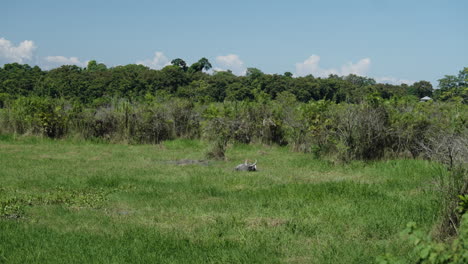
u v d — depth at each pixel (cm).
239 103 2398
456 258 446
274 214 896
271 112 2259
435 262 457
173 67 5425
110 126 2288
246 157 1791
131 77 4575
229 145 2112
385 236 762
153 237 743
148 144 2228
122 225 816
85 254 670
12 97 3188
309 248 703
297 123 2034
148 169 1441
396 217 848
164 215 893
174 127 2361
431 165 1416
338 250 684
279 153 1941
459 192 712
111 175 1304
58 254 670
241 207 954
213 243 722
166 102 2491
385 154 1678
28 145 2020
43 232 770
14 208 909
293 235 761
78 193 1070
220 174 1359
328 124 1800
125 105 2316
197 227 810
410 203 956
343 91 5178
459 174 733
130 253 677
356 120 1683
